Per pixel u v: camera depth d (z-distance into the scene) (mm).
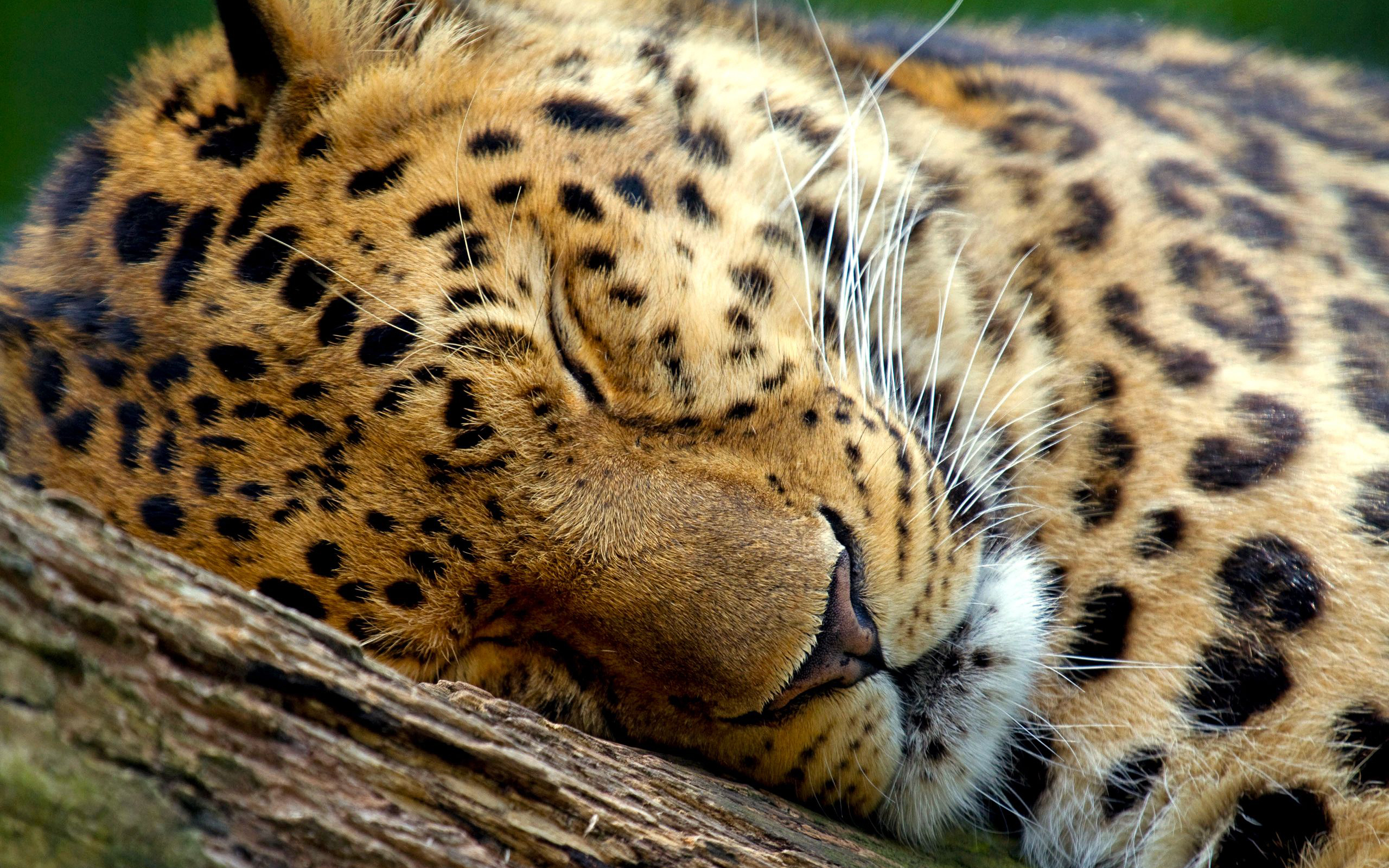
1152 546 6648
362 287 5836
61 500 4059
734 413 6203
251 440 5684
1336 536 6309
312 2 6301
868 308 6824
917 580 6070
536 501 5695
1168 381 6832
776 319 6562
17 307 6141
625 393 6133
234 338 5805
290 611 4383
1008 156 7582
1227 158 7691
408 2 6605
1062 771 6707
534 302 6027
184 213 6168
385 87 6320
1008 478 7020
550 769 4676
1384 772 6082
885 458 6230
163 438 5703
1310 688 6238
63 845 3869
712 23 7781
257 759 4148
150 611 4059
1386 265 7273
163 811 3979
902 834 6387
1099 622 6703
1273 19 15758
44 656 3857
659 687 5707
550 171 6281
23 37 16328
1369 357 6754
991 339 7250
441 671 5766
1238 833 6395
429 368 5727
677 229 6496
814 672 5621
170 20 16516
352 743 4332
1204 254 7113
